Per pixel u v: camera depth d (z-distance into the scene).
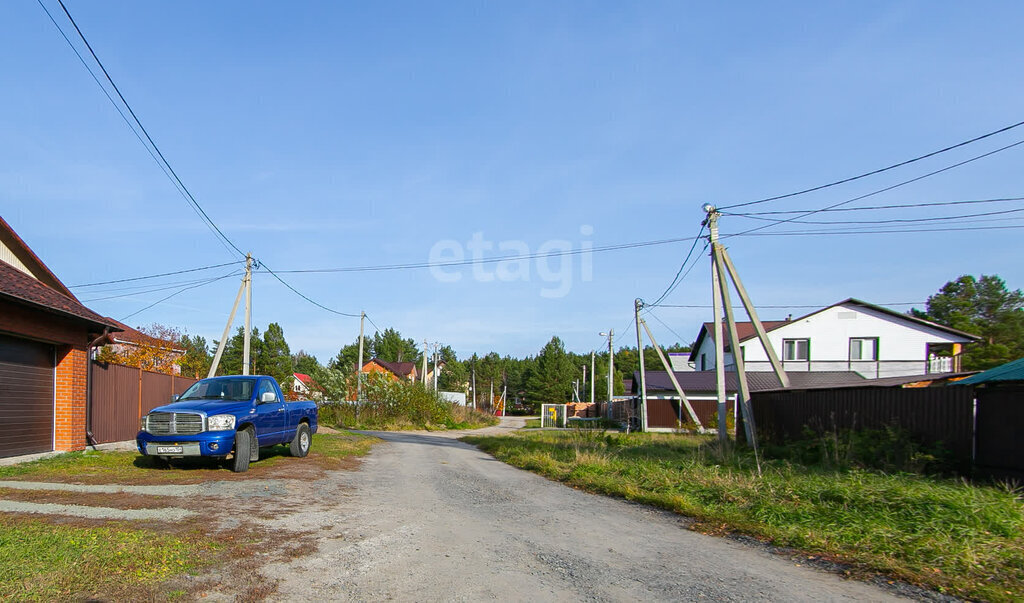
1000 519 6.47
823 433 14.01
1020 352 39.91
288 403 13.62
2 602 3.95
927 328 34.09
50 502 7.34
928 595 4.72
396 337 94.62
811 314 34.94
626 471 11.87
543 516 7.91
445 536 6.48
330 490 9.36
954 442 11.09
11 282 11.65
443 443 23.23
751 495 8.41
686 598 4.58
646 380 38.31
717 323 17.64
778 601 4.55
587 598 4.55
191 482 9.36
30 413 12.16
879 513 6.98
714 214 17.50
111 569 4.67
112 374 15.28
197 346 66.81
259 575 4.83
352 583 4.76
